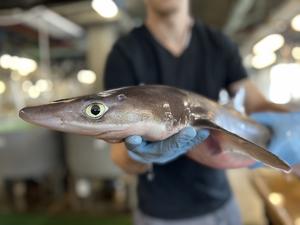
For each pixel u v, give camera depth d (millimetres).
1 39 2299
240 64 606
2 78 2344
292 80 3070
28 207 1682
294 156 443
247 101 598
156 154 347
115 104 314
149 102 330
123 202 1651
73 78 3531
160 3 542
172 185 575
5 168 1598
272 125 481
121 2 1657
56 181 1779
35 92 2604
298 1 1520
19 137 1584
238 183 1514
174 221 579
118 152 471
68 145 1676
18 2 1562
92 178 1672
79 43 3135
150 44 573
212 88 582
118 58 567
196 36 588
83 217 1573
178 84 572
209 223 586
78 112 304
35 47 2787
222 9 2238
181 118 349
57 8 1813
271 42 2715
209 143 380
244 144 320
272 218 621
